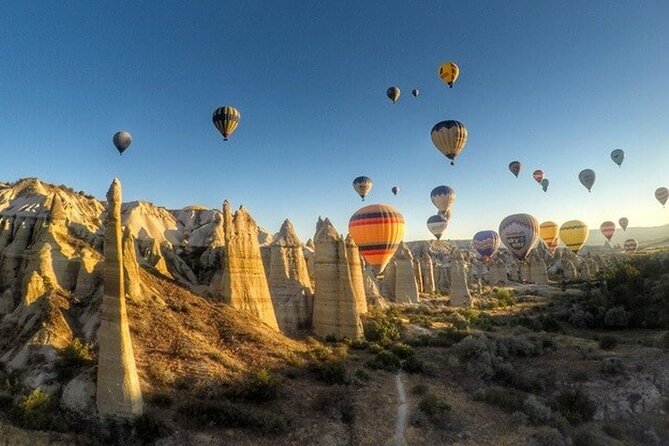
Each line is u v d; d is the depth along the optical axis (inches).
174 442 857.5
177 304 1344.7
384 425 1043.9
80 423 869.2
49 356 1018.7
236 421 948.0
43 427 850.1
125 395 872.3
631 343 1752.0
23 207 1674.5
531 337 1822.1
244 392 1035.9
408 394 1232.8
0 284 1369.3
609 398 1294.3
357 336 1720.0
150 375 1017.5
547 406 1226.6
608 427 1166.3
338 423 1029.8
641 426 1194.6
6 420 845.2
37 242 1395.2
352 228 1867.6
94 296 1263.5
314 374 1238.9
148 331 1158.3
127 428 860.0
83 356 1015.0
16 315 1193.4
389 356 1464.1
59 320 1131.9
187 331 1226.6
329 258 1787.6
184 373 1055.0
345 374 1239.5
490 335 1818.4
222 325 1328.7
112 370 880.9
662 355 1505.9
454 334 1854.1
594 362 1512.1
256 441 921.5
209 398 999.6
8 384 946.1
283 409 1037.8
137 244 1787.6
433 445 992.2
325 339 1701.5
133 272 1317.7
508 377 1423.5
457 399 1240.8
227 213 1587.1
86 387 914.1
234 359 1186.6
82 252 1379.2
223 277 1547.7
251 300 1547.7
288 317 1798.7
